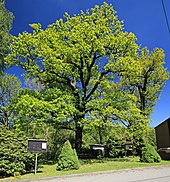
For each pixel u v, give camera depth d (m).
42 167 12.62
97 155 21.80
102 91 17.95
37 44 15.03
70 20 16.36
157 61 21.59
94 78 18.34
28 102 13.77
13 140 10.22
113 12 16.55
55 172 10.76
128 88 22.44
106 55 16.52
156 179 8.69
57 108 14.37
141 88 22.17
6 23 17.83
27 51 15.40
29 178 9.17
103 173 10.70
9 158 9.65
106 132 19.28
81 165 13.79
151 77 21.97
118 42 15.78
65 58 15.62
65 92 16.61
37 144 10.45
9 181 8.59
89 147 25.94
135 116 15.63
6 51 17.83
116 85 21.03
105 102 15.53
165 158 18.50
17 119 14.73
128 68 15.71
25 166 10.68
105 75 17.86
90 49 15.52
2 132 10.21
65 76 16.98
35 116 14.55
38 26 16.03
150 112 22.55
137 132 16.62
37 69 16.02
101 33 15.70
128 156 23.81
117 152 23.12
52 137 21.73
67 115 14.91
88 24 15.58
